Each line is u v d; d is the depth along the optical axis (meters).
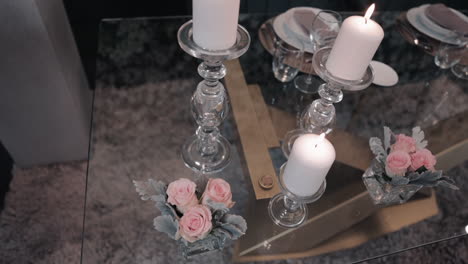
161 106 0.83
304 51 0.90
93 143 0.75
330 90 0.68
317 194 0.60
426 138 0.85
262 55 0.95
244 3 1.26
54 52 0.85
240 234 0.57
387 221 0.70
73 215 1.09
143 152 0.75
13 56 0.82
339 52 0.58
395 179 0.66
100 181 0.70
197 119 0.70
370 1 1.38
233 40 0.51
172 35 1.00
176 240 0.59
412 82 0.96
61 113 1.00
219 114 0.68
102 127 0.78
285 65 0.89
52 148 1.12
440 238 0.69
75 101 1.00
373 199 0.73
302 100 0.87
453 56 0.97
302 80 0.91
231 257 0.63
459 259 1.11
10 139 1.05
